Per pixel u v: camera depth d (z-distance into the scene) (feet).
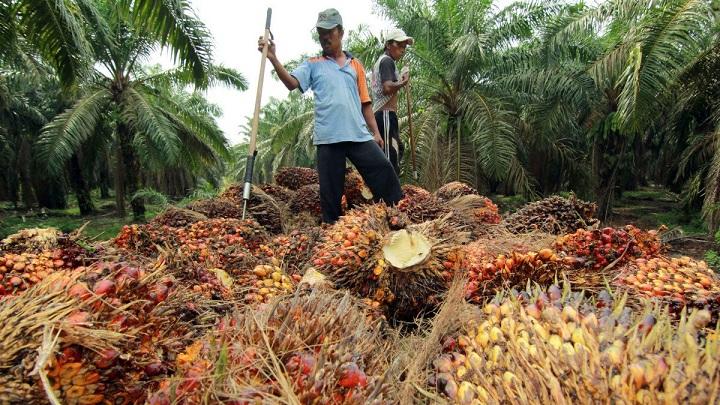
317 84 14.26
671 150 51.47
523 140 46.60
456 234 8.81
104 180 101.71
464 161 41.78
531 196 42.86
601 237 8.41
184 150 52.44
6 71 49.03
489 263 7.86
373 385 4.42
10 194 86.43
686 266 7.42
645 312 4.74
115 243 9.80
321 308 5.48
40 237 7.05
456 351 5.52
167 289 5.09
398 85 18.17
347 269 8.34
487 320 5.32
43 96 73.41
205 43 26.94
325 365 4.36
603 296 5.58
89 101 46.11
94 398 4.12
